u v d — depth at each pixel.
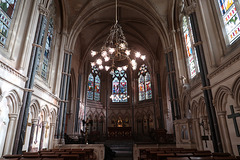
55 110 13.38
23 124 8.09
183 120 11.55
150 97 26.56
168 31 16.34
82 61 23.59
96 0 16.80
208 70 8.70
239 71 6.39
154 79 24.45
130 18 20.66
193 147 10.64
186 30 13.72
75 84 21.58
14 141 7.62
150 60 26.56
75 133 20.27
